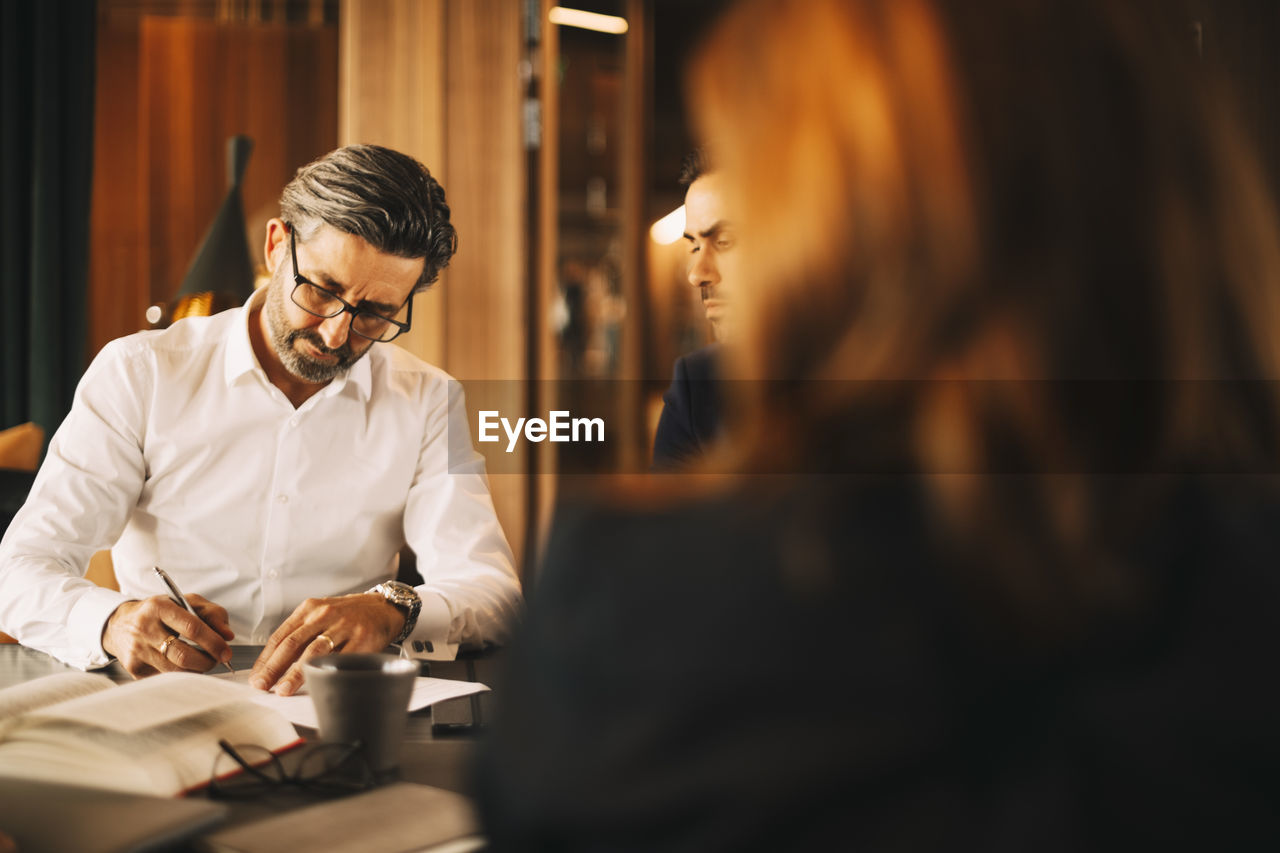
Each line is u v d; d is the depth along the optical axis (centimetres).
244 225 251
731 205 45
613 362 341
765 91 45
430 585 132
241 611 150
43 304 332
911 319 41
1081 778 38
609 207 345
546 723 42
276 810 64
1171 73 42
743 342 44
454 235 148
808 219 43
